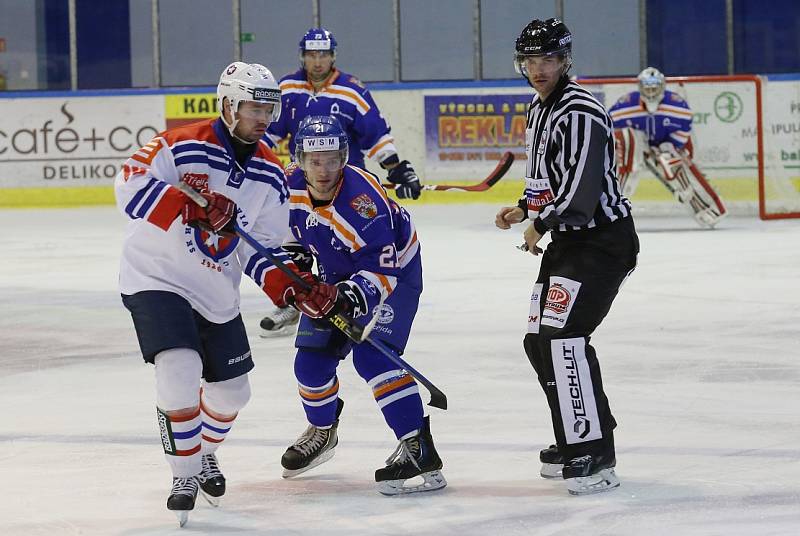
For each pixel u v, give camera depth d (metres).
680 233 35.97
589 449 10.84
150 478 11.79
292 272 10.48
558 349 10.82
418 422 11.11
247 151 10.48
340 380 16.41
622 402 14.74
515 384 15.96
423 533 9.81
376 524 10.12
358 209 10.82
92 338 20.48
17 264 30.78
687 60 47.81
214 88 46.59
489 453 12.52
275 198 10.64
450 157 46.12
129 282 10.31
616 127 37.59
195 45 48.69
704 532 9.58
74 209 46.22
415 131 46.09
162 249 10.22
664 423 13.62
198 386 10.22
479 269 28.11
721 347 18.16
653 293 23.75
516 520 10.10
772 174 41.72
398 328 11.41
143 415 14.73
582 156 10.71
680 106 37.00
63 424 14.29
